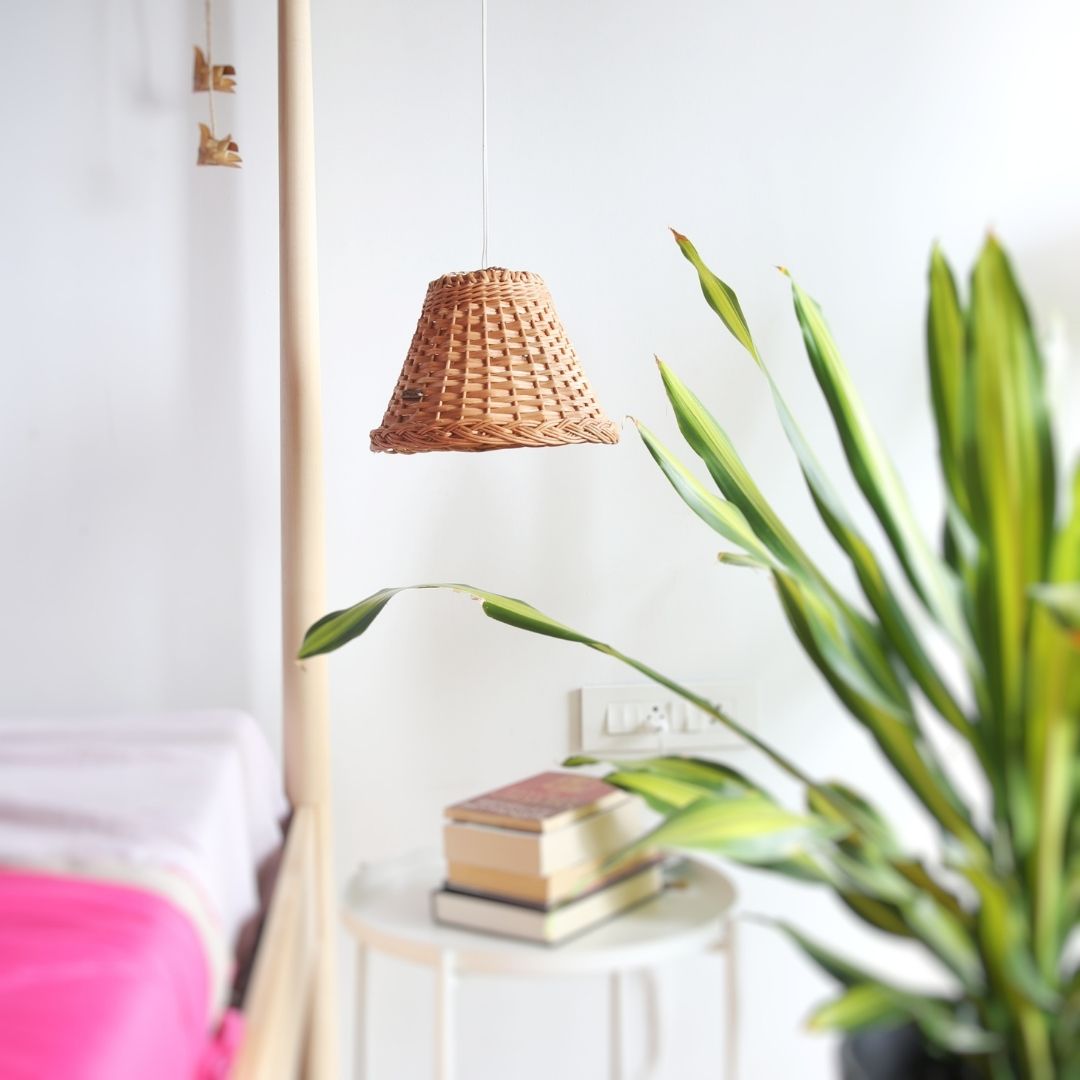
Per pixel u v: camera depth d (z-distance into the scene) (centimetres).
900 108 151
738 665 151
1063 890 93
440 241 144
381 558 145
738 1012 119
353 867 147
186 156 139
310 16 137
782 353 150
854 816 96
